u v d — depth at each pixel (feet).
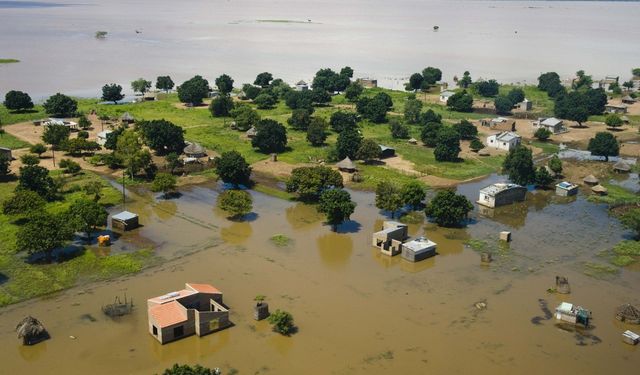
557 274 334.65
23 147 558.97
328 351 255.29
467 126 639.35
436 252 361.10
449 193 401.08
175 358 246.88
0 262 325.21
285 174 508.12
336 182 447.83
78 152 548.72
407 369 244.83
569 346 265.13
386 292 308.81
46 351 248.73
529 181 481.46
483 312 291.17
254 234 379.55
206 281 313.73
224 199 399.24
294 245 364.38
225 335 264.93
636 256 359.87
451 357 254.06
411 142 618.44
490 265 344.08
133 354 248.73
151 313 259.80
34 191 407.64
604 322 285.43
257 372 239.50
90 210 354.33
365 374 240.53
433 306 295.89
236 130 651.25
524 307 296.92
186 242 363.15
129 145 496.64
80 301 289.12
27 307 282.56
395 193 417.49
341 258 348.38
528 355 257.55
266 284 312.71
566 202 460.14
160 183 437.58
